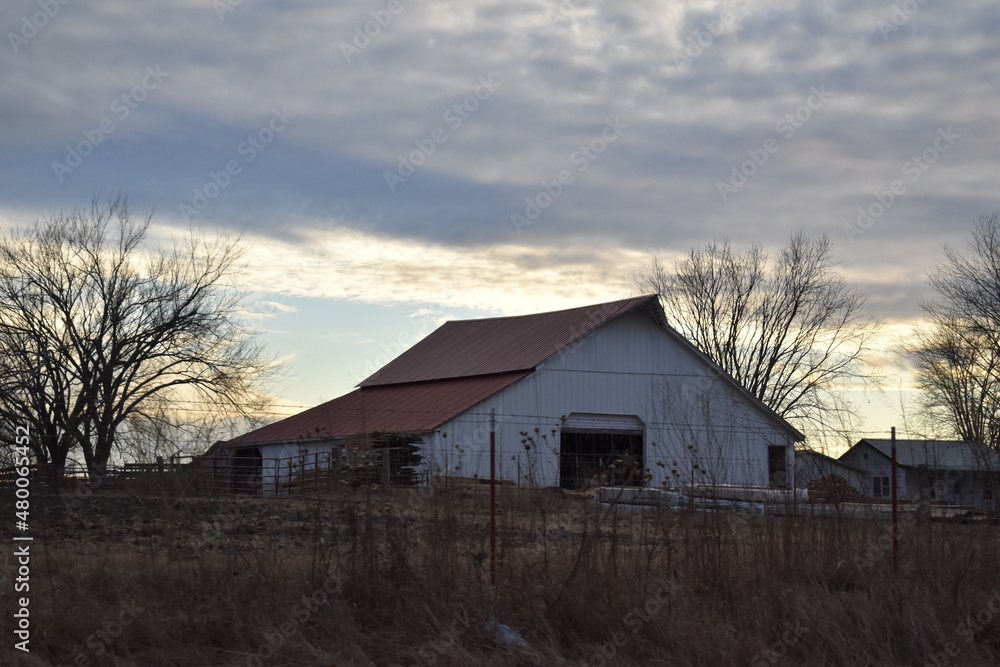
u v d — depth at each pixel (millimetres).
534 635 8648
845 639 8570
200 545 10109
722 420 20641
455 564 9453
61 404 32375
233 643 8453
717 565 9727
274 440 38094
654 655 8406
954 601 9367
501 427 34594
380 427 33969
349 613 8938
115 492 12547
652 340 38312
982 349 31656
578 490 12383
